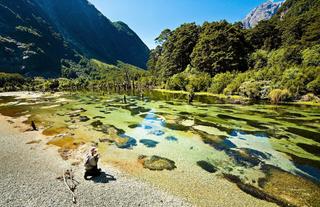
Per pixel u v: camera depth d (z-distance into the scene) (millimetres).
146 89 136125
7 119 45906
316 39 109562
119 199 17688
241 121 43156
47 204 17109
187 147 29484
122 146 29531
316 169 23688
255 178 21531
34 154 26703
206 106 60688
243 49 124125
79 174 21703
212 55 116312
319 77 68812
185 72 132375
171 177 21312
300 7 183375
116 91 124125
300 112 51906
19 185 19781
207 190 19234
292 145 30625
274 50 117625
